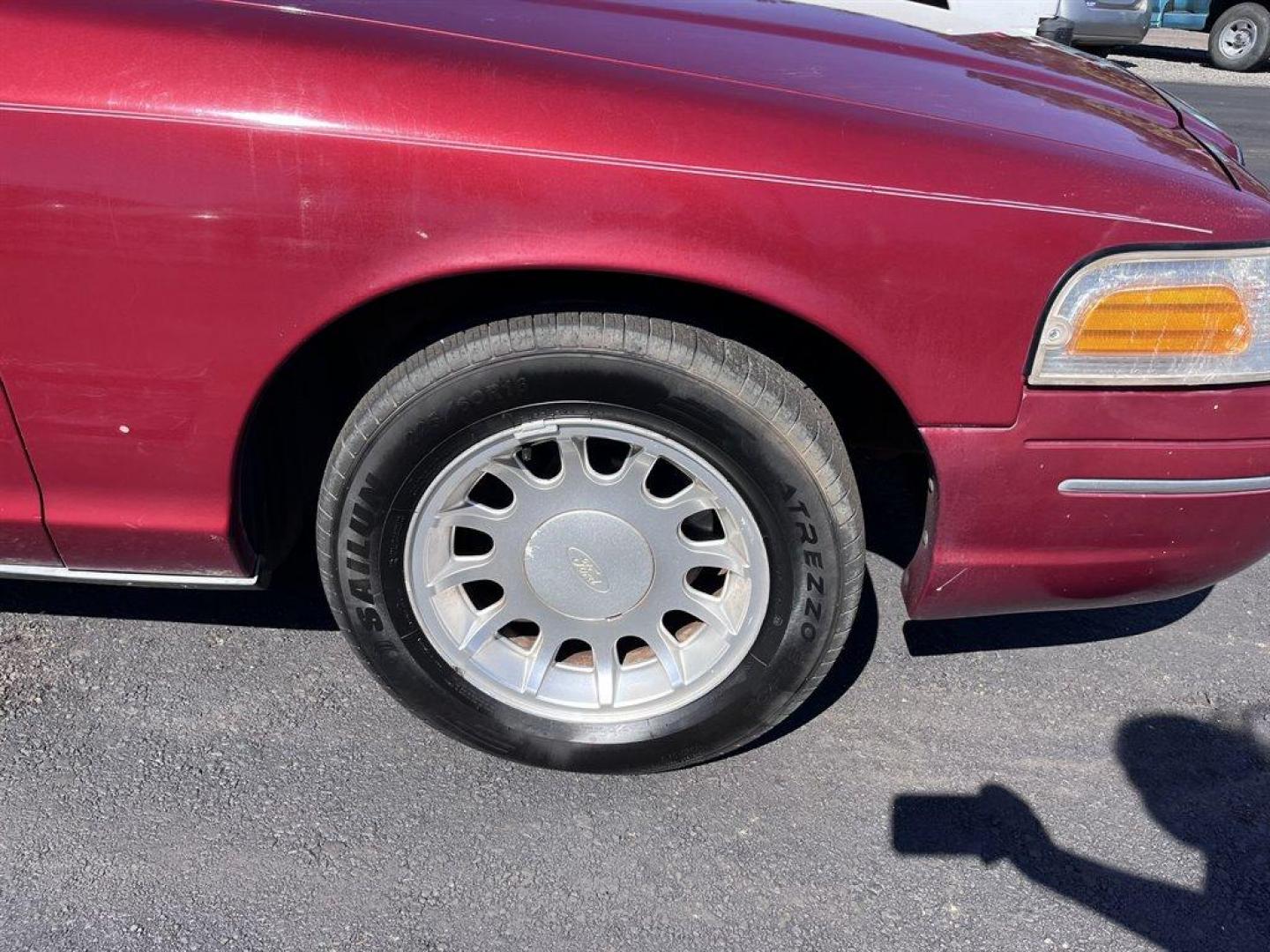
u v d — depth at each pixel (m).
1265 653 2.37
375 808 1.89
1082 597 1.84
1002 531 1.73
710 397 1.59
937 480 1.70
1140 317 1.58
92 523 1.78
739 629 1.80
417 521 1.74
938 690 2.22
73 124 1.49
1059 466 1.67
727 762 2.03
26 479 1.75
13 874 1.74
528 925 1.70
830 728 2.11
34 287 1.56
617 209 1.51
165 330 1.59
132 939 1.64
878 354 1.60
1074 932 1.72
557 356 1.59
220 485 1.74
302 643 2.28
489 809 1.90
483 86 1.54
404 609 1.81
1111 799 1.97
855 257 1.54
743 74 1.70
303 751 2.01
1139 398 1.62
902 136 1.59
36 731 2.02
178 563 1.85
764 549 1.71
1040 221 1.55
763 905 1.74
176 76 1.51
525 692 1.90
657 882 1.78
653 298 1.64
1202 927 1.74
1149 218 1.57
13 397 1.66
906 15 2.37
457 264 1.54
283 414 1.89
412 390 1.63
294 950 1.64
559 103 1.53
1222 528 1.74
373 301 1.67
